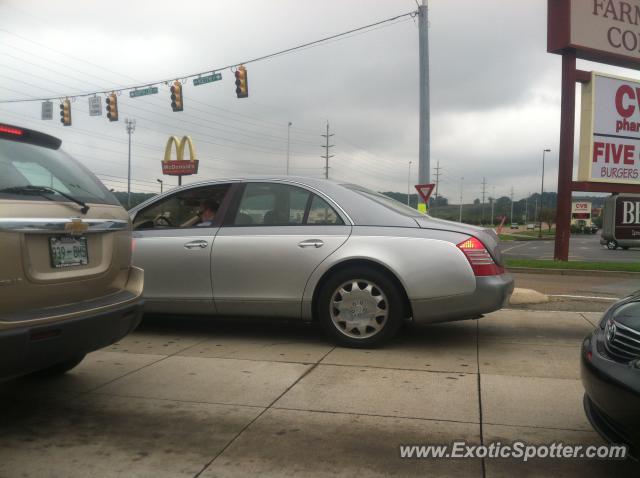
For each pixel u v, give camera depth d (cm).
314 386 420
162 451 314
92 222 359
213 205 585
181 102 2273
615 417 266
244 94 2117
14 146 349
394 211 542
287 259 532
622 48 1786
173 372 455
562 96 1772
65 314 329
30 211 317
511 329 623
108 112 2509
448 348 535
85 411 373
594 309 760
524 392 407
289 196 560
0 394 405
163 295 565
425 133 1822
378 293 519
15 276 306
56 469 293
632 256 2558
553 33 1747
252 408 377
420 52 1820
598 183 1834
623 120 1850
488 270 507
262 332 601
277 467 296
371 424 351
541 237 5928
